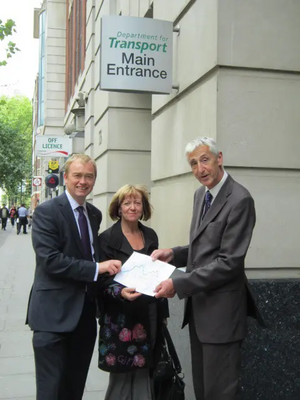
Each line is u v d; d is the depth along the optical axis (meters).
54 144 14.98
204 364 3.07
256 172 4.15
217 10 4.09
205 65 4.35
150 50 5.27
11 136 32.69
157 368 3.38
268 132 4.16
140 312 3.46
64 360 3.29
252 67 4.13
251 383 3.82
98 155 10.44
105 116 9.50
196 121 4.62
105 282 3.42
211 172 3.05
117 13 9.48
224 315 3.00
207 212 3.11
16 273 12.36
